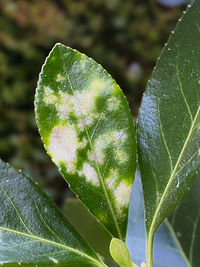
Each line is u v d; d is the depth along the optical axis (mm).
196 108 143
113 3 1254
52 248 149
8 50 1164
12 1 1187
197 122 142
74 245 151
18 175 161
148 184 148
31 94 1162
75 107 145
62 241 151
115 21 1249
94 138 147
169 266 193
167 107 148
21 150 1087
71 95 144
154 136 149
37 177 1060
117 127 147
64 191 1057
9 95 1141
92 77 144
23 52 1161
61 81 143
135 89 1212
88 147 147
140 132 151
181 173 141
